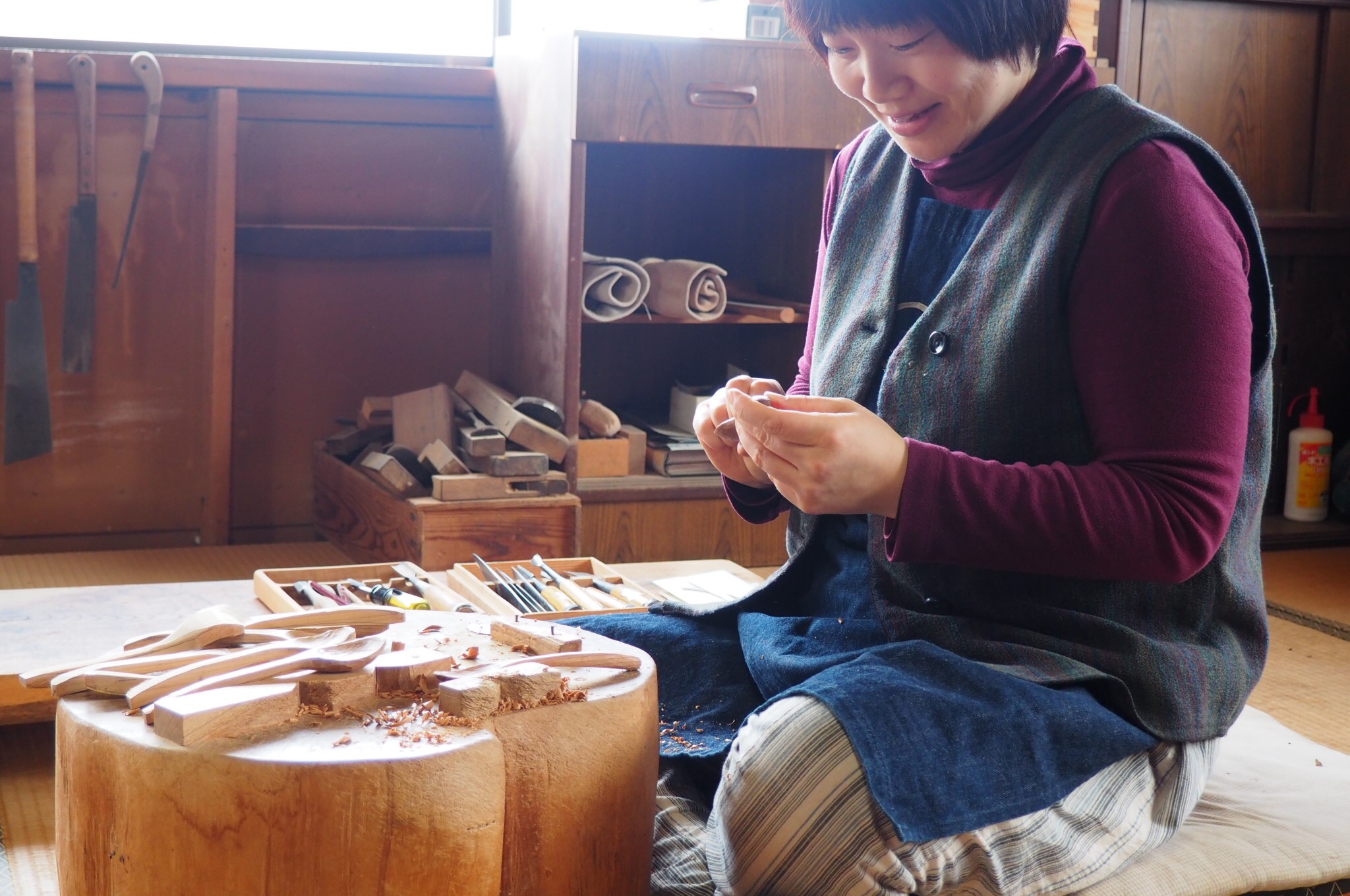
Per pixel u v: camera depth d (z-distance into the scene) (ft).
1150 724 3.94
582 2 9.78
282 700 3.21
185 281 9.15
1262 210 11.02
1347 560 10.39
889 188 4.72
